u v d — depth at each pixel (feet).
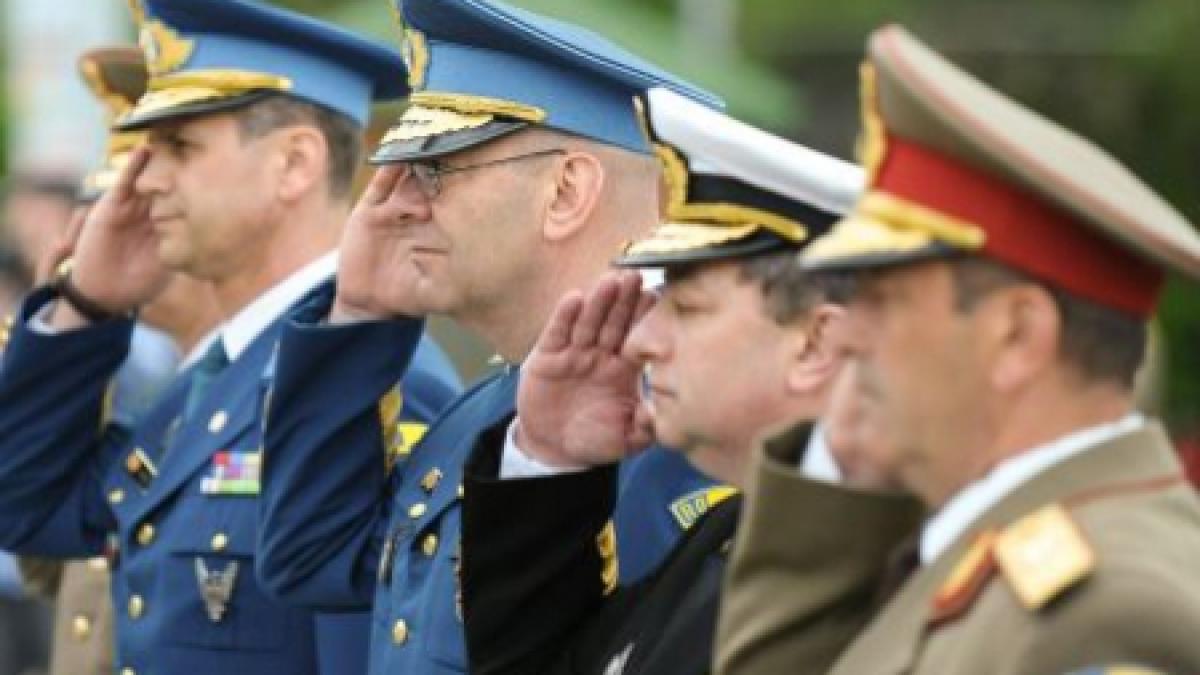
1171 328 118.73
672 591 33.19
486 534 34.22
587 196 37.50
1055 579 24.63
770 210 30.63
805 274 30.32
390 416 40.16
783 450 28.58
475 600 34.37
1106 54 132.87
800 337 30.45
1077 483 25.45
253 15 44.80
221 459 44.29
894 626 26.20
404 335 39.60
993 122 25.44
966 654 25.05
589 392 34.12
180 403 47.19
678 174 31.35
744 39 144.25
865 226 25.86
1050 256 25.27
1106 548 24.82
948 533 26.00
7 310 82.02
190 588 43.96
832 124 142.61
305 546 39.99
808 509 27.58
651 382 31.53
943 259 25.44
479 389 39.93
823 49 143.64
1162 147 132.36
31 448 47.70
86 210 49.60
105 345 47.70
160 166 45.24
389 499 40.32
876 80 26.17
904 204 25.64
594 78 37.52
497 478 34.22
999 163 25.03
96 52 50.78
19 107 93.81
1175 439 108.47
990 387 25.49
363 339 39.42
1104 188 25.26
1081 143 26.43
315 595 40.32
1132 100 132.26
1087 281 25.32
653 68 37.99
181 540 44.21
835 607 27.71
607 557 34.58
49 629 68.54
